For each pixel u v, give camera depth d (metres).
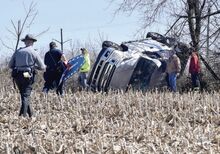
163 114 33.88
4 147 22.27
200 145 23.91
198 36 64.94
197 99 40.62
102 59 56.97
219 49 63.97
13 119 31.08
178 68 52.69
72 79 61.06
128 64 55.97
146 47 58.22
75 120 29.89
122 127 27.56
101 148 22.42
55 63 46.56
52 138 23.61
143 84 55.09
